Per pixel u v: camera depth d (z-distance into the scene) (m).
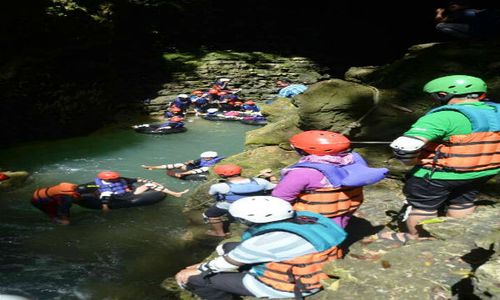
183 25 17.45
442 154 3.37
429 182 3.47
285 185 3.26
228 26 18.70
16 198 6.88
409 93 6.72
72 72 11.39
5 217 6.14
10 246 5.26
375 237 3.74
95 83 11.97
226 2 18.70
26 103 10.41
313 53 19.34
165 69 15.39
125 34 14.52
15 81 10.16
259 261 2.94
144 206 6.54
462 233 3.38
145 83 14.76
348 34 20.36
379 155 5.64
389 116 6.30
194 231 5.52
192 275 3.18
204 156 8.16
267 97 15.73
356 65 20.12
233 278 3.06
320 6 20.36
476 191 3.58
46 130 10.79
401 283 2.92
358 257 3.33
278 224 3.02
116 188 6.54
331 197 3.25
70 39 11.16
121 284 4.40
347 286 2.92
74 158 9.27
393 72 7.54
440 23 7.38
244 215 3.01
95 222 5.99
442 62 7.34
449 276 2.95
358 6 20.83
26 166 8.67
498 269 2.72
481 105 3.37
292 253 2.93
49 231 5.71
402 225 3.99
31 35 10.38
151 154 9.64
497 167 3.41
